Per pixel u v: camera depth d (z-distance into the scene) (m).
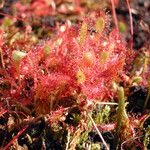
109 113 0.23
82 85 0.21
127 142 0.22
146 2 0.36
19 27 0.32
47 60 0.23
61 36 0.24
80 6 0.35
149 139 0.22
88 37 0.23
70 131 0.22
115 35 0.25
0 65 0.25
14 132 0.22
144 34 0.33
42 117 0.22
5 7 0.34
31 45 0.27
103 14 0.25
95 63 0.22
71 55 0.22
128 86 0.25
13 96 0.23
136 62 0.27
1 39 0.25
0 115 0.22
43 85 0.21
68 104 0.23
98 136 0.22
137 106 0.24
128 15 0.34
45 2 0.34
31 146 0.21
